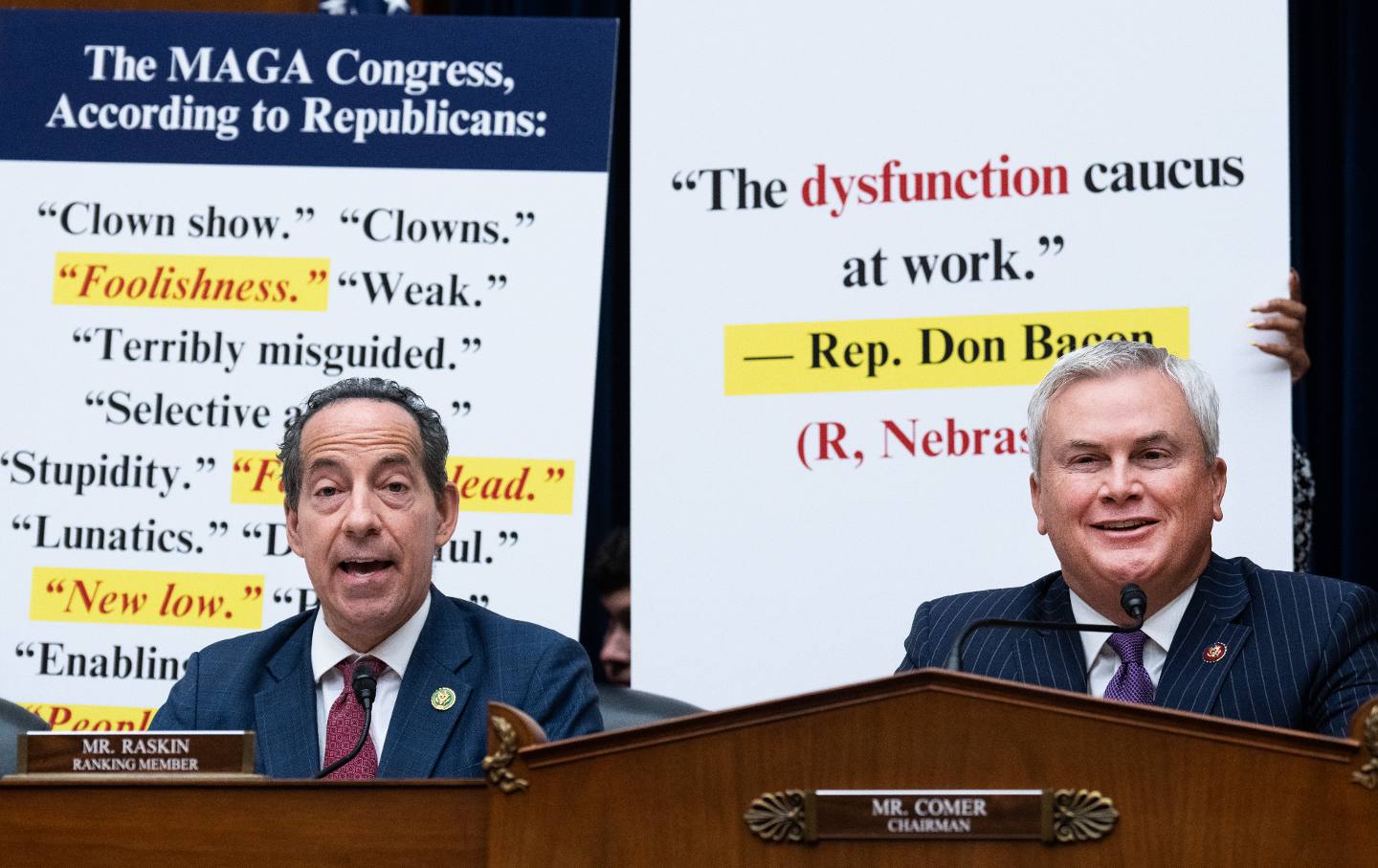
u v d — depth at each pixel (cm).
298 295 410
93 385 408
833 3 397
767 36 400
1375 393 505
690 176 399
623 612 484
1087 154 381
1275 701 274
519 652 304
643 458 392
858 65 395
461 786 209
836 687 195
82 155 417
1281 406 359
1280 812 187
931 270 386
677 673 383
